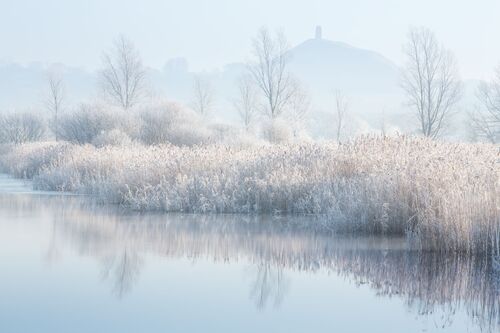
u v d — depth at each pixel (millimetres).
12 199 22594
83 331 8156
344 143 22047
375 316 8914
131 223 16906
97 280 10805
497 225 12789
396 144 21031
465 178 14531
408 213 15070
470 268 11797
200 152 23406
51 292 10039
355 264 12086
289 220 17344
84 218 17766
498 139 60656
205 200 19281
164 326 8383
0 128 58062
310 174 19625
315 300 9695
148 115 43062
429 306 9414
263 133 49375
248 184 19641
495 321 8711
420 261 12367
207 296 9891
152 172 21750
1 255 12773
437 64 61688
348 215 15586
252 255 12883
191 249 13484
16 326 8352
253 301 9586
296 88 73062
